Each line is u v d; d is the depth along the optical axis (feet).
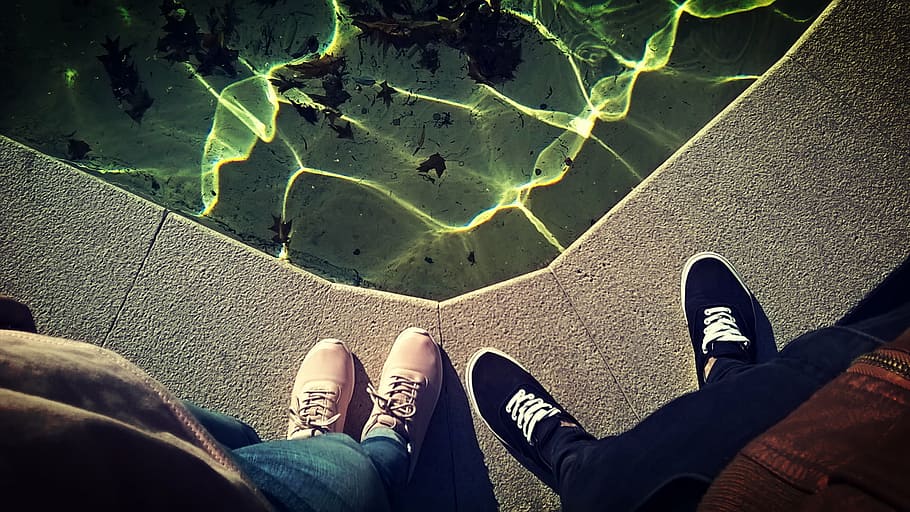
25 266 6.39
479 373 6.33
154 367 6.29
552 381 6.35
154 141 6.73
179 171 6.69
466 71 6.82
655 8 6.80
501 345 6.41
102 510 2.24
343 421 6.15
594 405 6.31
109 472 2.35
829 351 4.38
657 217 6.57
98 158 6.66
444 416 6.28
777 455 2.90
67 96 6.75
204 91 6.81
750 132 6.66
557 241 6.62
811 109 6.65
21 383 2.69
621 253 6.53
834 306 6.34
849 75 6.68
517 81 6.83
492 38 6.84
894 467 2.42
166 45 6.81
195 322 6.38
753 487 2.92
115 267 6.43
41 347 3.14
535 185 6.72
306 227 6.65
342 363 6.24
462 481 6.14
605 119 6.78
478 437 6.22
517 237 6.64
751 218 6.52
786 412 4.22
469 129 6.78
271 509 3.45
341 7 6.85
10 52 6.79
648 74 6.83
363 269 6.58
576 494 4.92
